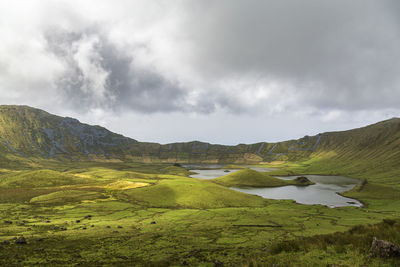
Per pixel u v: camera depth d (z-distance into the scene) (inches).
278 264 805.9
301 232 2571.4
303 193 7239.2
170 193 5738.2
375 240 823.7
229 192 6053.2
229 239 2142.0
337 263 758.5
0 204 4598.9
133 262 1284.4
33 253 1408.7
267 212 4170.8
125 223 3016.7
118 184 6983.3
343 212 4217.5
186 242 1936.5
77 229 2496.3
